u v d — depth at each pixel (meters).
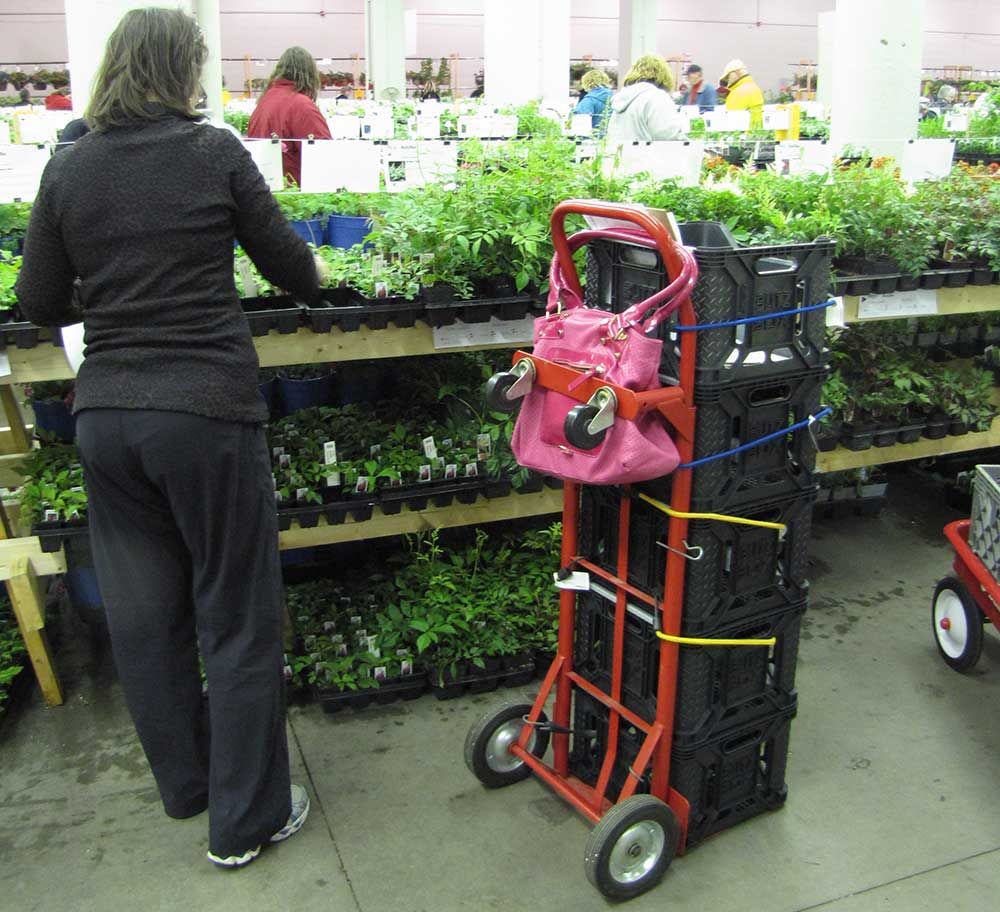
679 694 2.40
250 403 2.28
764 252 2.18
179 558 2.42
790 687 2.60
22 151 3.33
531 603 3.43
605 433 2.09
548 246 3.10
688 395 2.17
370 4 17.34
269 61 21.50
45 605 3.69
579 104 9.16
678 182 3.88
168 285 2.17
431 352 3.14
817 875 2.49
